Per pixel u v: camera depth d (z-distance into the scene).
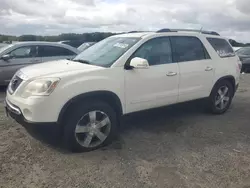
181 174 3.53
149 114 5.29
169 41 5.04
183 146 4.38
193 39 5.46
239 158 4.02
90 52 5.10
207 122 5.55
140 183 3.30
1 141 4.30
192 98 5.38
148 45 4.71
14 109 3.90
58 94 3.70
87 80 3.93
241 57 15.69
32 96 3.68
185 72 5.11
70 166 3.62
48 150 4.04
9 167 3.55
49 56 8.88
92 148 4.08
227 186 3.30
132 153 4.06
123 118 4.50
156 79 4.68
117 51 4.57
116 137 4.64
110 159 3.85
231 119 5.81
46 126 3.71
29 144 4.22
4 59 8.16
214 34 6.02
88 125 4.00
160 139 4.63
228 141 4.64
